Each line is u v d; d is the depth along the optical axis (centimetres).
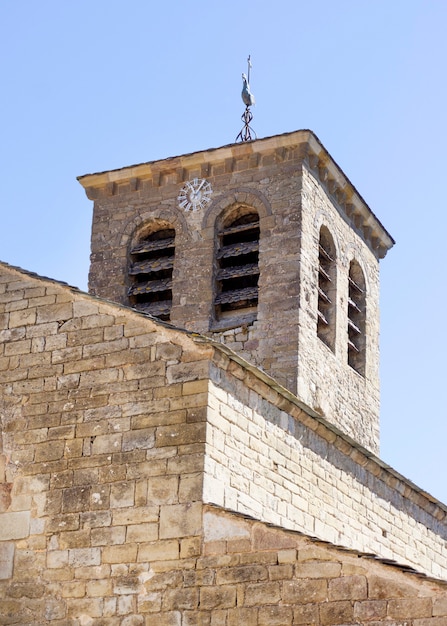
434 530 3409
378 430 4078
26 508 2433
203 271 3838
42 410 2505
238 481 2422
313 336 3725
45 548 2386
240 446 2456
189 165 3981
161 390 2412
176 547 2272
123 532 2331
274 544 2184
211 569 2225
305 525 2673
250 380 2503
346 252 4088
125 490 2361
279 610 2138
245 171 3912
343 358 3919
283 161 3866
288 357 3603
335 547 2133
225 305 3850
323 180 3972
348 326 4078
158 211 3997
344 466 2936
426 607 2017
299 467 2695
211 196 3934
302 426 2744
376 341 4197
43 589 2355
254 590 2173
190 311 3800
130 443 2395
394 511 3180
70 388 2498
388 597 2055
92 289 3984
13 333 2603
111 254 4009
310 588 2125
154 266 3950
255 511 2467
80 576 2336
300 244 3744
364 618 2061
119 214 4059
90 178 4103
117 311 2520
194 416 2362
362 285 4184
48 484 2436
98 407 2458
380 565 2078
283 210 3806
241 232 3934
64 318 2567
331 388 3791
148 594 2264
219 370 2433
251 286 3891
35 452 2473
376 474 3091
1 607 2370
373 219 4256
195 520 2275
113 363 2480
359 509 2977
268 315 3684
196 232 3906
